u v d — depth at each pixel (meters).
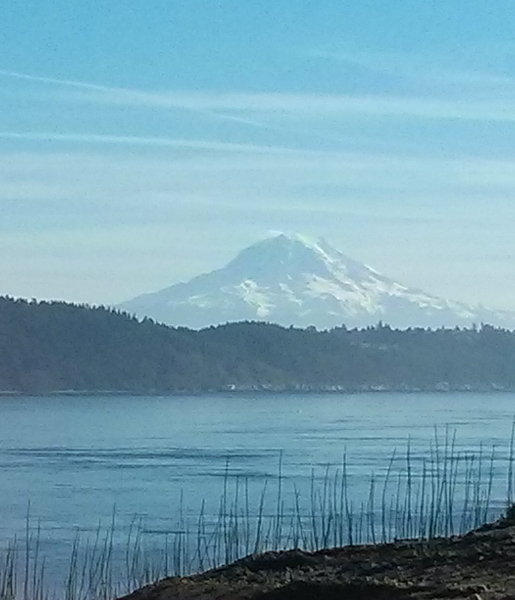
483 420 166.88
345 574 24.25
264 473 94.25
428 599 20.22
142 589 25.88
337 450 115.88
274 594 22.03
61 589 45.00
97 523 66.00
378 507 63.88
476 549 25.20
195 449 126.31
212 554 50.56
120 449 130.00
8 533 62.75
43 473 101.62
